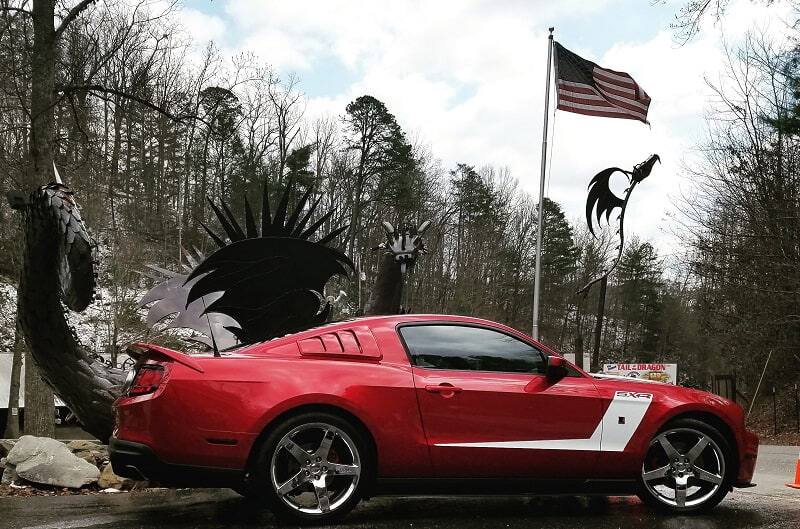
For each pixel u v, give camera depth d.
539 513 5.62
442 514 5.54
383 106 50.91
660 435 5.62
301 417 4.86
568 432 5.40
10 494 6.87
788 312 25.70
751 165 27.31
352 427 4.98
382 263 10.20
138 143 43.69
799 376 26.36
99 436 7.16
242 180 47.62
